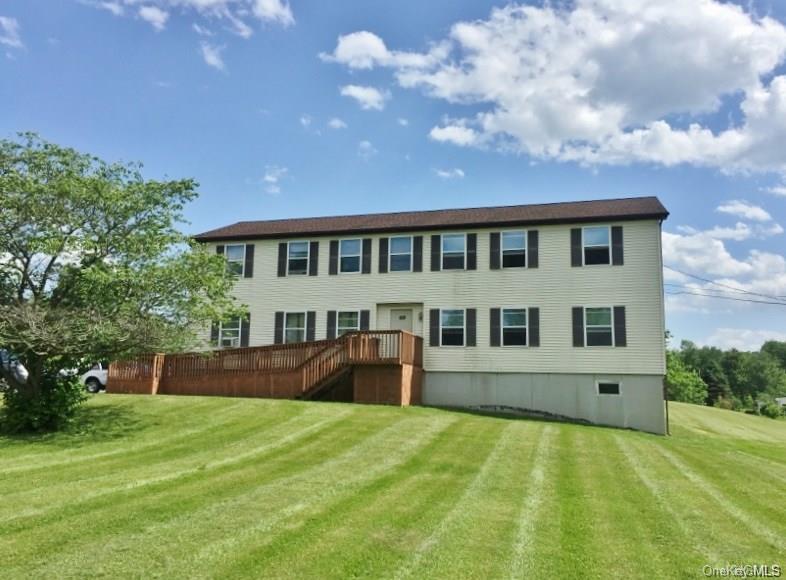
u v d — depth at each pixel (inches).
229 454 453.7
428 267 882.1
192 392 846.5
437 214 966.4
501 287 846.5
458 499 326.3
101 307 549.6
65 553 235.9
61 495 325.1
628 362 780.6
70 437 522.0
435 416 650.8
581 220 815.7
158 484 353.7
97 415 617.0
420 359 847.1
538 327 823.1
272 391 808.3
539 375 813.2
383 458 440.8
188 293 589.9
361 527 270.2
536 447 501.0
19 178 525.7
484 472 401.4
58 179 546.3
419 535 260.8
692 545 257.3
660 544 257.8
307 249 944.3
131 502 310.7
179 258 584.4
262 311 944.9
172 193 598.2
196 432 541.6
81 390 594.9
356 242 924.0
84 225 561.9
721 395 2790.4
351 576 215.0
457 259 872.9
